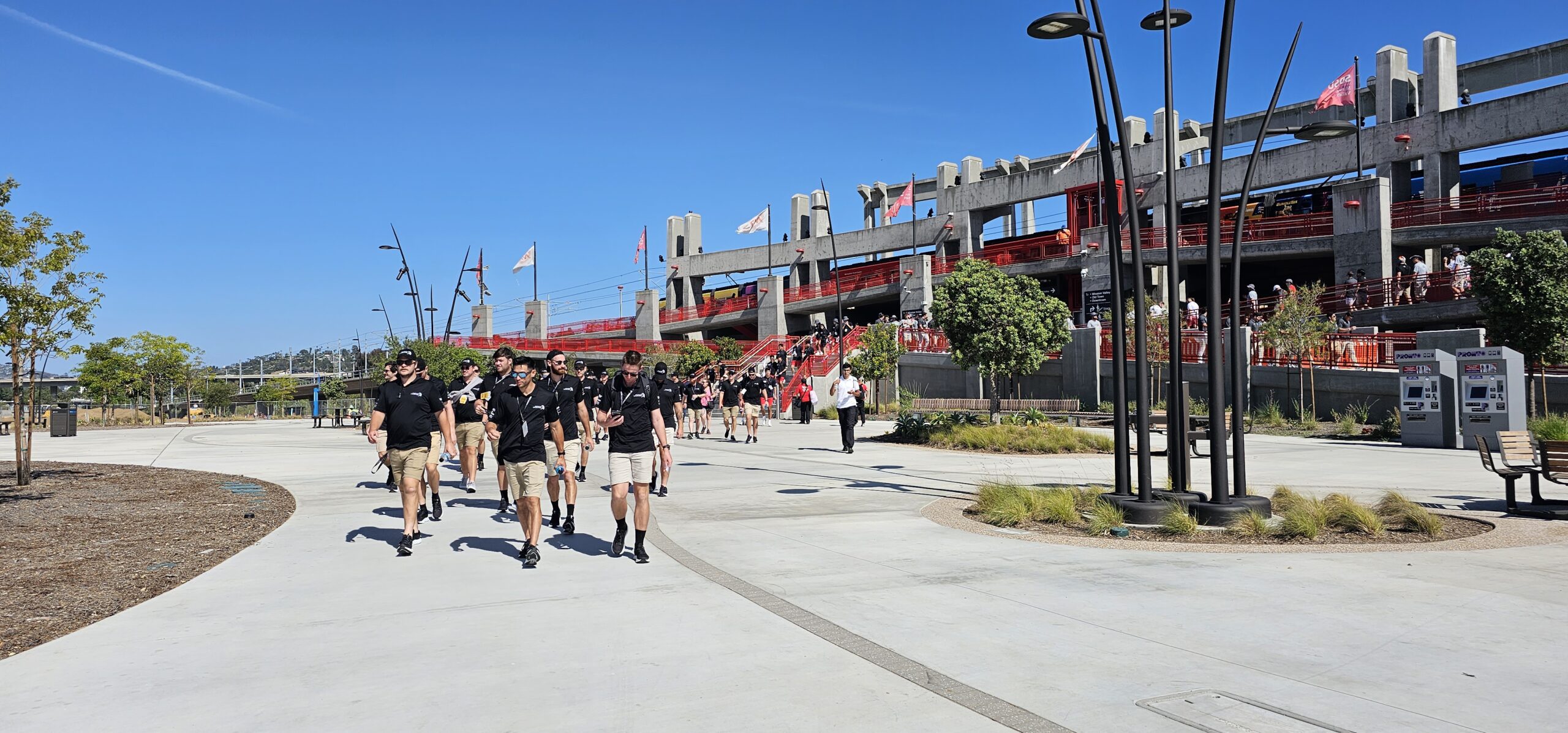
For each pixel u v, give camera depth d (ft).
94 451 77.82
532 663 15.93
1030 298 97.40
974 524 31.60
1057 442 65.31
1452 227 114.62
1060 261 160.66
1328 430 80.28
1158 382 104.78
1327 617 18.54
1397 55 127.44
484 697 14.21
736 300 208.13
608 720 13.15
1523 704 13.41
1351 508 30.01
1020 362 95.14
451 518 33.73
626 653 16.49
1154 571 23.49
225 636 17.84
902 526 31.24
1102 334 112.06
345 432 118.21
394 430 27.07
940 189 188.44
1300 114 148.97
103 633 18.12
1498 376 62.08
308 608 20.10
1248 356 95.66
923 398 135.54
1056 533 29.94
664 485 40.29
